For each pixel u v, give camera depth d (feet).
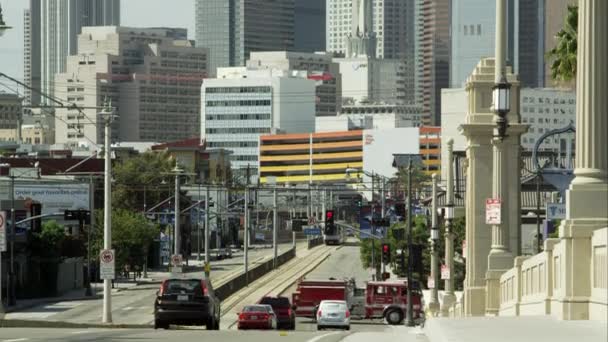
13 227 490.49
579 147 163.43
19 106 349.61
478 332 151.84
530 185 536.83
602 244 155.84
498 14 217.15
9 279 507.71
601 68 160.35
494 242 268.00
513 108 307.37
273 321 346.13
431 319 190.39
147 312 466.29
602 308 155.94
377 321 469.16
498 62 215.31
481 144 317.42
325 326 370.94
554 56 281.95
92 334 195.11
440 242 531.09
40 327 246.27
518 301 227.61
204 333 214.07
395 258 575.79
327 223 595.06
